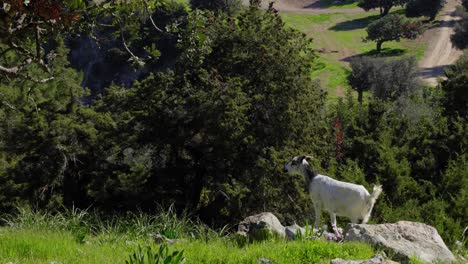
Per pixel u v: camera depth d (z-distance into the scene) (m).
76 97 47.72
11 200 37.38
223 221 36.16
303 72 42.47
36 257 13.82
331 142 40.34
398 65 107.50
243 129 37.59
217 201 38.44
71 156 39.88
